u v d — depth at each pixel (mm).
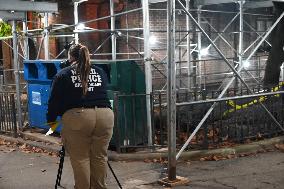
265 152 7332
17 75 9336
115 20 13469
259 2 12914
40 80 8648
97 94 4504
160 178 6004
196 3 11805
